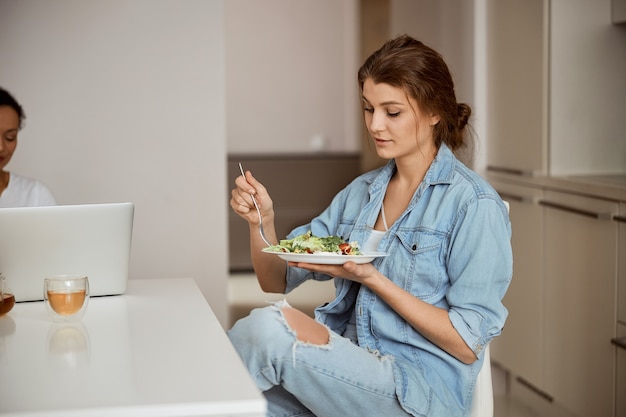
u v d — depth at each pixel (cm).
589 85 347
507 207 199
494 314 187
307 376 171
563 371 328
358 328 197
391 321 193
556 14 343
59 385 132
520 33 364
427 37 490
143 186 385
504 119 381
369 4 725
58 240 200
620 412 291
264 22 727
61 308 176
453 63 429
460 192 195
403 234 199
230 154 682
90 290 206
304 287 609
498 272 187
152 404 121
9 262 199
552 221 335
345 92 737
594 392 307
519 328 364
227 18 723
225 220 392
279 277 227
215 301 394
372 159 675
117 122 381
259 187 214
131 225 207
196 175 388
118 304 198
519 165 369
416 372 184
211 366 142
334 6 732
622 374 289
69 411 119
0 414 118
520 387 370
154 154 385
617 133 350
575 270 318
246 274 661
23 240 198
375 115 198
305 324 175
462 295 186
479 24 396
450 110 202
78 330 171
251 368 169
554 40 344
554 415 340
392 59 195
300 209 671
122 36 378
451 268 191
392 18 616
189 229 390
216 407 121
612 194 291
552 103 345
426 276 194
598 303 303
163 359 147
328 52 735
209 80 386
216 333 167
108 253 205
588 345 310
